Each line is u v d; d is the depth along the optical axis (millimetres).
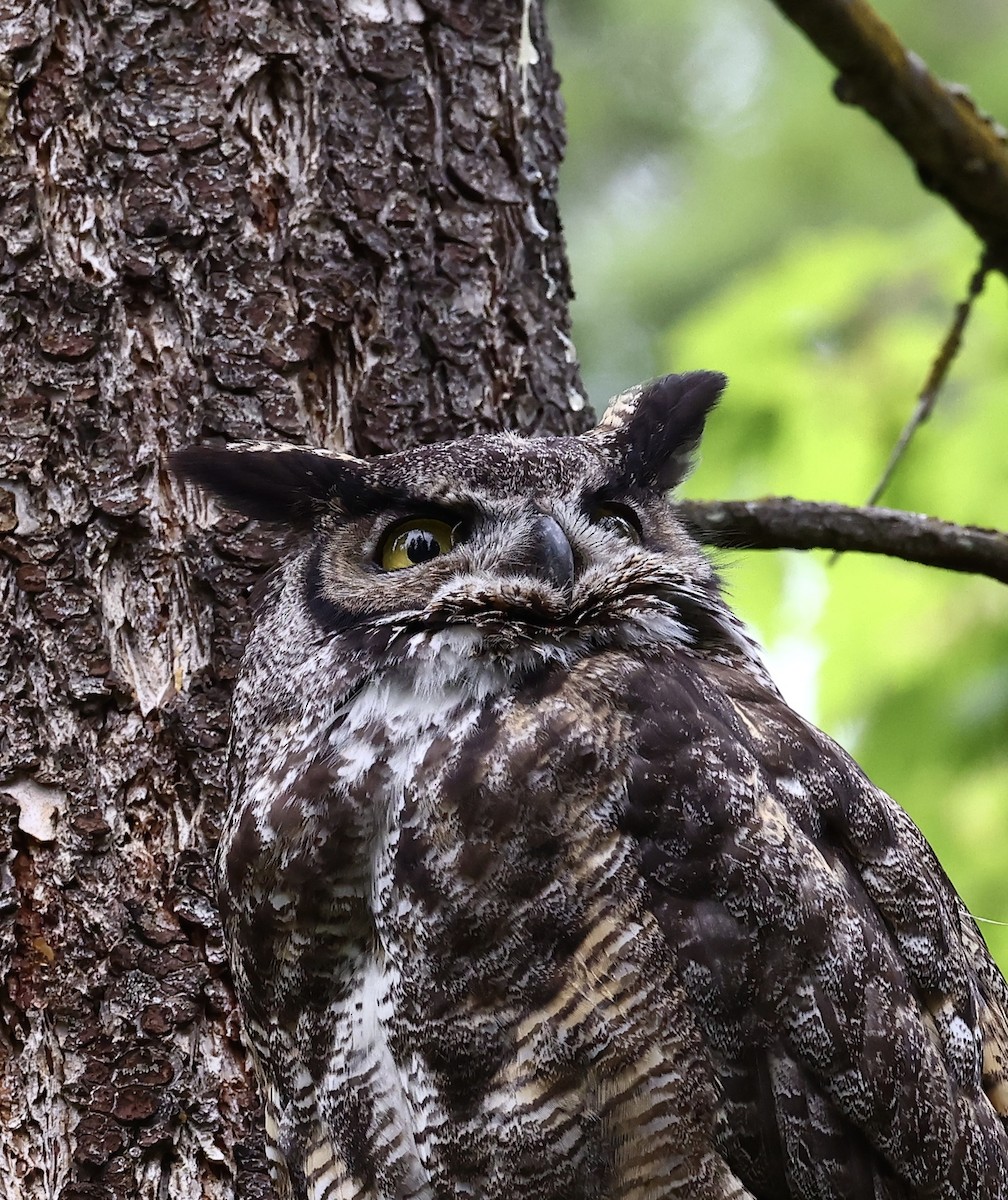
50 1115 6633
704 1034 6586
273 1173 6637
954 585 6918
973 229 6785
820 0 6742
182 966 6645
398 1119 6605
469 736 6609
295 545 6672
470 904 6590
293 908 6617
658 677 6625
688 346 6938
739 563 6723
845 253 6938
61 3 6695
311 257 6703
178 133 6695
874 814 6641
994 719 6898
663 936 6586
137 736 6660
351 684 6637
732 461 6930
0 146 6688
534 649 6633
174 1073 6641
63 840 6648
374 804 6613
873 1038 6602
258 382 6691
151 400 6684
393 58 6723
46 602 6660
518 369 6727
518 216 6738
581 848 6590
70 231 6684
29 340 6680
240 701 6660
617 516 6676
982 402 6906
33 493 6668
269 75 6707
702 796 6598
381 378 6703
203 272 6691
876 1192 6609
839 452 6918
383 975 6605
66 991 6637
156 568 6672
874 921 6621
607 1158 6582
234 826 6633
